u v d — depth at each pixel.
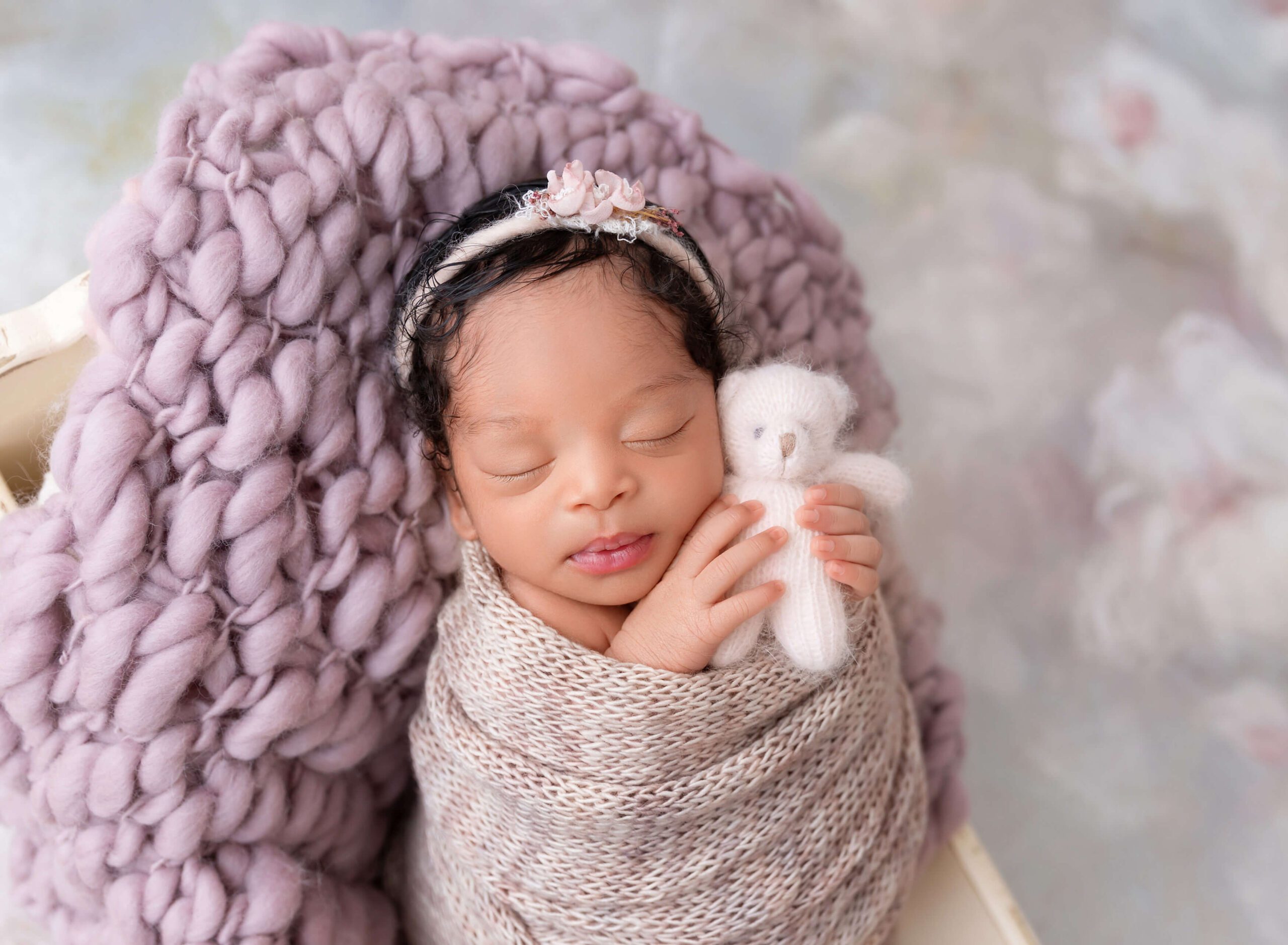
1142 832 1.63
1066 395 1.82
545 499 0.83
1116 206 1.86
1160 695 1.72
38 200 1.41
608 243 0.84
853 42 1.78
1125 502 1.78
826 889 0.90
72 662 0.76
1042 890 1.59
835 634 0.82
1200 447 1.78
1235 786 1.66
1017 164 1.85
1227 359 1.81
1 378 0.90
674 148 1.03
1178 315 1.86
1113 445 1.80
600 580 0.86
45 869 0.88
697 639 0.81
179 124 0.80
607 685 0.80
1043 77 1.85
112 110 1.45
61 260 1.40
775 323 1.06
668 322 0.84
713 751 0.84
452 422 0.85
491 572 0.88
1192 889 1.60
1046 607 1.76
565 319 0.81
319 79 0.87
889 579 1.13
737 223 1.04
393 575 0.85
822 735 0.87
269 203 0.78
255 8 1.51
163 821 0.79
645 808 0.82
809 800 0.88
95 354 0.92
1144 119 1.86
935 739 1.16
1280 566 1.71
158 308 0.75
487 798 0.88
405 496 0.87
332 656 0.84
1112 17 1.85
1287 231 1.83
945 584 1.75
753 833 0.86
